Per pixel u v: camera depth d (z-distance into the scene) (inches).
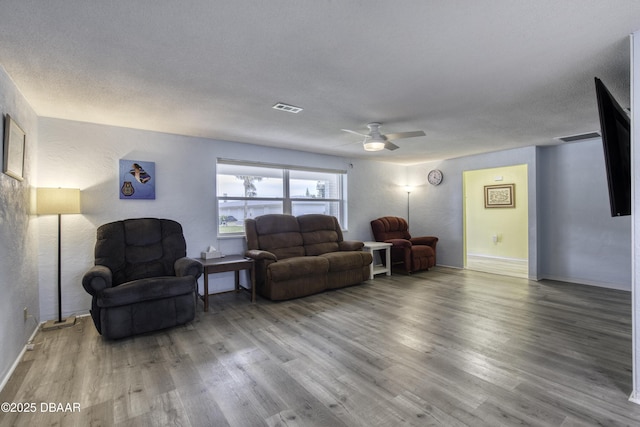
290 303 157.3
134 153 151.3
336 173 234.5
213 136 168.4
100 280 111.3
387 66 88.0
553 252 202.8
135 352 103.0
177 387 82.3
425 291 178.2
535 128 155.0
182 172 164.9
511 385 81.5
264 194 199.0
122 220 144.7
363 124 145.6
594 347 103.3
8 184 91.7
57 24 66.7
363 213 247.0
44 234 130.4
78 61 83.7
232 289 180.5
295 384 83.4
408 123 144.6
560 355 97.9
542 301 156.3
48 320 130.4
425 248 229.5
